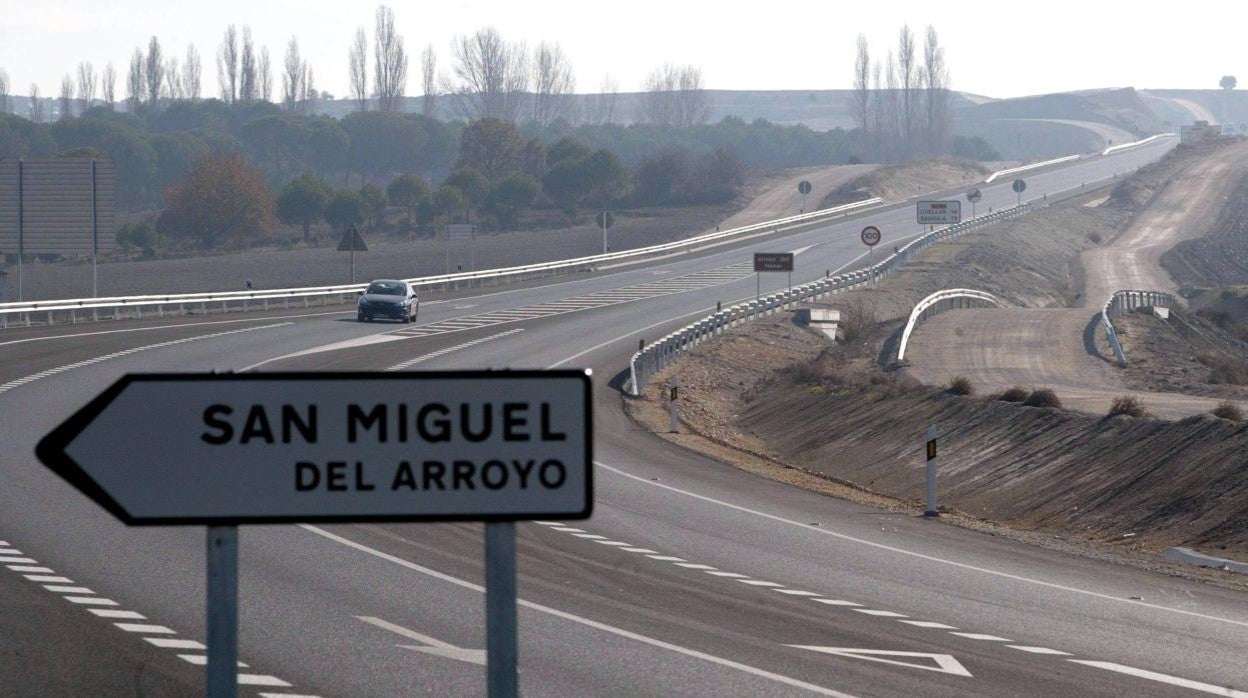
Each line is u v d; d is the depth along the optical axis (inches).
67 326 3238.2
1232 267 6811.0
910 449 2151.8
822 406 2571.4
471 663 757.9
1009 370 2989.7
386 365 2667.3
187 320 3491.6
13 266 7160.4
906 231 7372.1
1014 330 3590.1
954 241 6397.6
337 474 248.5
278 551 1114.7
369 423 249.1
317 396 248.5
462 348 3038.9
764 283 4990.2
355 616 879.7
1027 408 2133.4
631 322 3710.6
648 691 712.4
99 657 740.0
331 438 248.8
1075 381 2832.2
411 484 249.8
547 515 251.1
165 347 2839.6
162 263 7258.9
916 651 820.6
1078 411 2073.1
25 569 984.3
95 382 2252.7
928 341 3447.3
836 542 1279.5
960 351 3275.1
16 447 1633.9
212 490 247.0
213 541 249.0
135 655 746.8
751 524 1370.6
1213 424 1722.4
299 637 814.5
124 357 2640.3
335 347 2957.7
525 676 736.3
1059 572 1154.0
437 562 1085.8
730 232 7037.4
